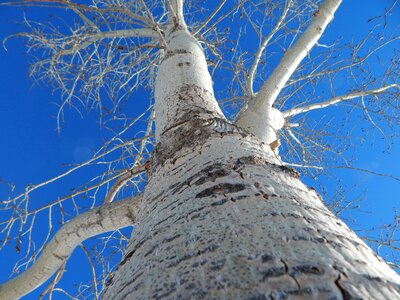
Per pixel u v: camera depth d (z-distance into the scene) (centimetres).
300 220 96
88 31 419
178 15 376
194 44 293
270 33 400
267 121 298
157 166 164
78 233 292
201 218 101
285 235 87
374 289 70
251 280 71
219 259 80
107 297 96
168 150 169
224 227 93
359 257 84
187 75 244
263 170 129
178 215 107
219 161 134
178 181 133
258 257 78
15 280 326
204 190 116
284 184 122
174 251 90
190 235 94
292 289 67
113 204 287
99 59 427
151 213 124
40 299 338
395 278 80
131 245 113
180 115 198
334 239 89
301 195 117
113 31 402
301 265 74
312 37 334
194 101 211
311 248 82
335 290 67
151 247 99
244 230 90
